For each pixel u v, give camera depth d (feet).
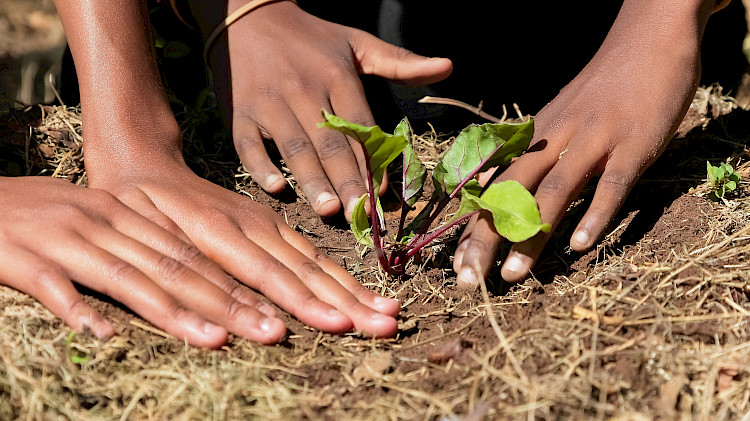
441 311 2.90
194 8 3.41
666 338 2.75
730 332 2.77
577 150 2.98
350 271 3.04
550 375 2.67
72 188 2.93
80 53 3.06
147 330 2.79
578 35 3.68
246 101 3.27
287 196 3.26
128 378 2.71
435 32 3.67
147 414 2.66
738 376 2.70
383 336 2.82
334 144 3.15
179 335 2.76
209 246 2.90
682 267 2.89
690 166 3.29
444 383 2.69
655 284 2.87
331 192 3.10
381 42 3.37
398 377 2.72
